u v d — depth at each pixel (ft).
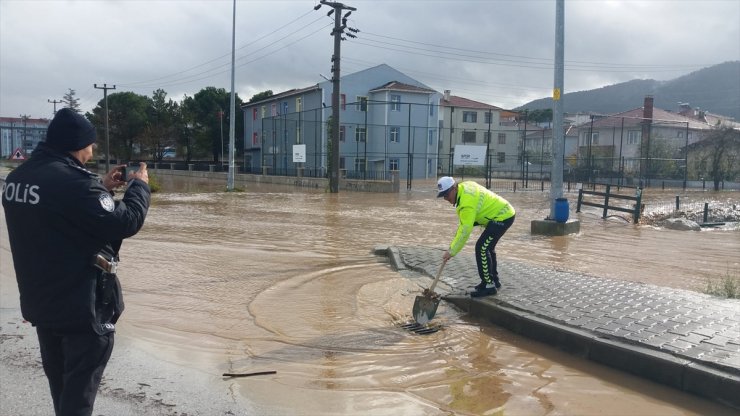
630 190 109.09
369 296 22.70
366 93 159.84
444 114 194.18
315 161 136.67
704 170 123.24
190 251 33.35
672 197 89.30
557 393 13.58
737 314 17.85
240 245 35.86
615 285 22.38
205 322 19.26
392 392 13.64
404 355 16.20
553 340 16.87
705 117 198.90
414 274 26.43
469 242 38.40
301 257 31.58
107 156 151.74
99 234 8.89
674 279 26.99
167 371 14.93
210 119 214.48
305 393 13.53
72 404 8.93
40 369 15.02
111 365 15.33
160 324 19.06
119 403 12.91
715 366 13.41
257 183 132.26
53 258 8.66
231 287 24.23
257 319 19.58
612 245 39.11
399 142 160.86
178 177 166.50
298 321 19.35
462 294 21.47
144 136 210.79
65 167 8.93
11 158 115.24
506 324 18.62
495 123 201.57
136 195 9.60
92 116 213.87
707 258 33.86
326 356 16.10
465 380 14.40
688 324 16.74
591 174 128.16
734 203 74.28
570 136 205.26
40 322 8.77
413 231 44.19
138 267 28.48
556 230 43.75
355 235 41.42
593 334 16.08
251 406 12.79
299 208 64.90
